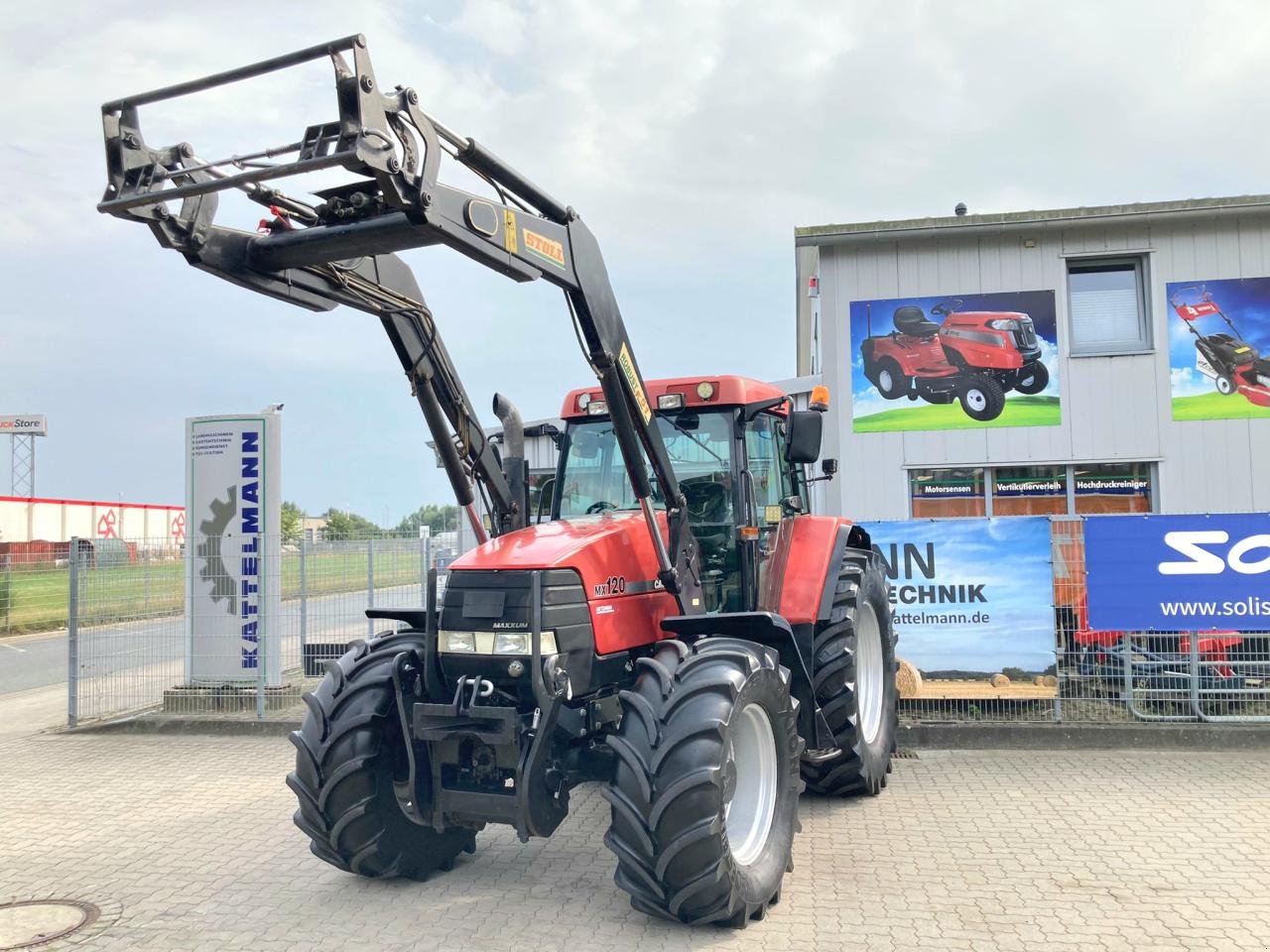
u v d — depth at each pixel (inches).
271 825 224.7
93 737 333.1
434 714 161.3
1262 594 287.1
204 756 301.3
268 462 369.7
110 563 364.2
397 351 180.7
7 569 745.6
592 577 170.1
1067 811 220.1
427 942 154.3
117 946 155.9
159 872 192.2
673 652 167.0
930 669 302.0
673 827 146.7
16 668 551.5
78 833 220.8
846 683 221.8
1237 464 412.2
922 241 433.4
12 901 176.9
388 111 126.3
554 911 166.1
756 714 170.9
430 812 167.2
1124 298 431.5
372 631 397.4
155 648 366.9
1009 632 298.4
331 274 161.6
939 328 431.2
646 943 152.1
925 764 267.3
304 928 161.3
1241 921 156.7
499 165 149.6
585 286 166.4
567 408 223.0
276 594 357.4
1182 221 414.6
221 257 146.3
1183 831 204.2
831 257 440.5
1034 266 426.6
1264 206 401.1
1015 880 176.6
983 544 300.0
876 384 435.5
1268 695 290.0
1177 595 291.1
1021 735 284.8
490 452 200.5
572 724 163.5
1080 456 420.2
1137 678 297.3
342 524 1115.3
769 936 153.5
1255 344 411.8
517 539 182.2
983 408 427.5
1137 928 154.5
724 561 203.6
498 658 161.8
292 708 353.7
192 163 137.1
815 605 217.5
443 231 135.2
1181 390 416.2
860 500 435.2
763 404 210.7
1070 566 297.9
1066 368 422.9
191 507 375.9
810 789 231.3
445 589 169.9
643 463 178.9
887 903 166.2
